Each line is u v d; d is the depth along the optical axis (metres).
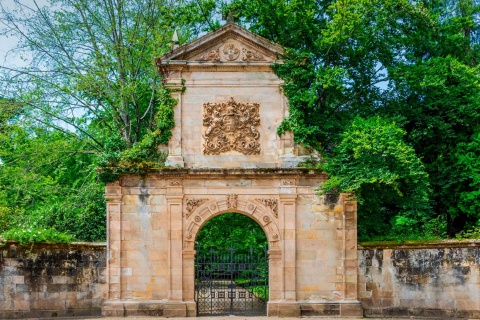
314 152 37.78
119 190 37.09
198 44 37.84
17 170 44.03
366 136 34.91
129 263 36.78
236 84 38.03
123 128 46.75
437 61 41.62
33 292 36.38
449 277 36.34
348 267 37.03
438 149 42.53
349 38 41.22
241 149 37.66
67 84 45.03
